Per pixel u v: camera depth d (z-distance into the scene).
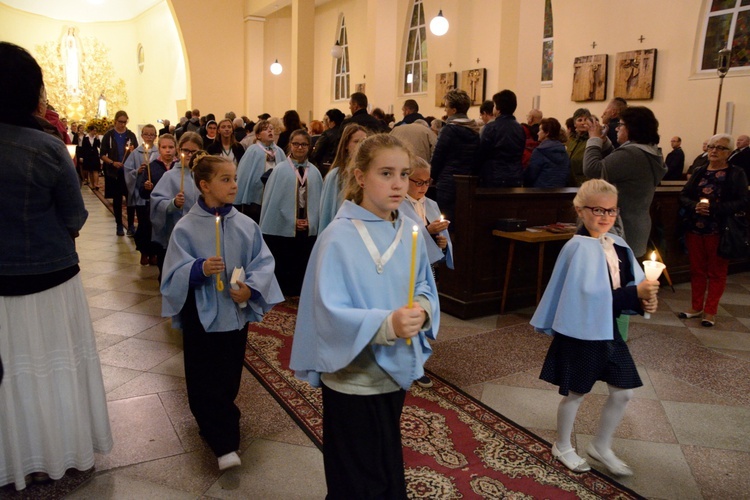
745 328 4.92
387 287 1.78
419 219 3.32
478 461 2.78
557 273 2.68
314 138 8.35
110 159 9.17
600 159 4.27
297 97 14.60
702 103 8.82
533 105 8.76
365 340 1.62
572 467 2.70
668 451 2.94
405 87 14.88
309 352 1.88
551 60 11.18
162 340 4.28
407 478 2.62
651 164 4.02
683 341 4.57
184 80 20.89
